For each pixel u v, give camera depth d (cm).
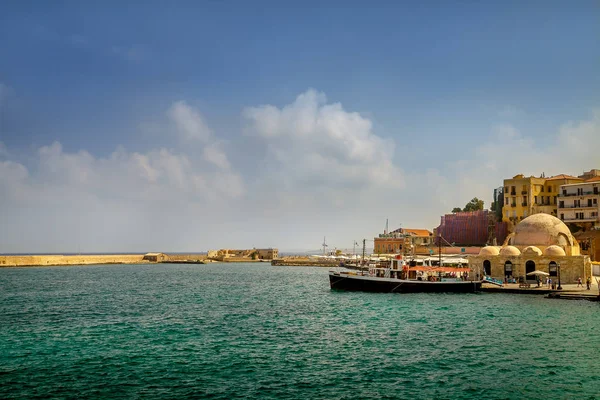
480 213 15075
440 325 5472
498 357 4062
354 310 6744
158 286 11194
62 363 3944
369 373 3656
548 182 13450
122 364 3909
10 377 3578
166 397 3172
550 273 9088
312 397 3170
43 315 6412
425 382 3453
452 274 10088
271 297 8631
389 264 9919
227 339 4819
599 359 3991
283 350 4347
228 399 3136
